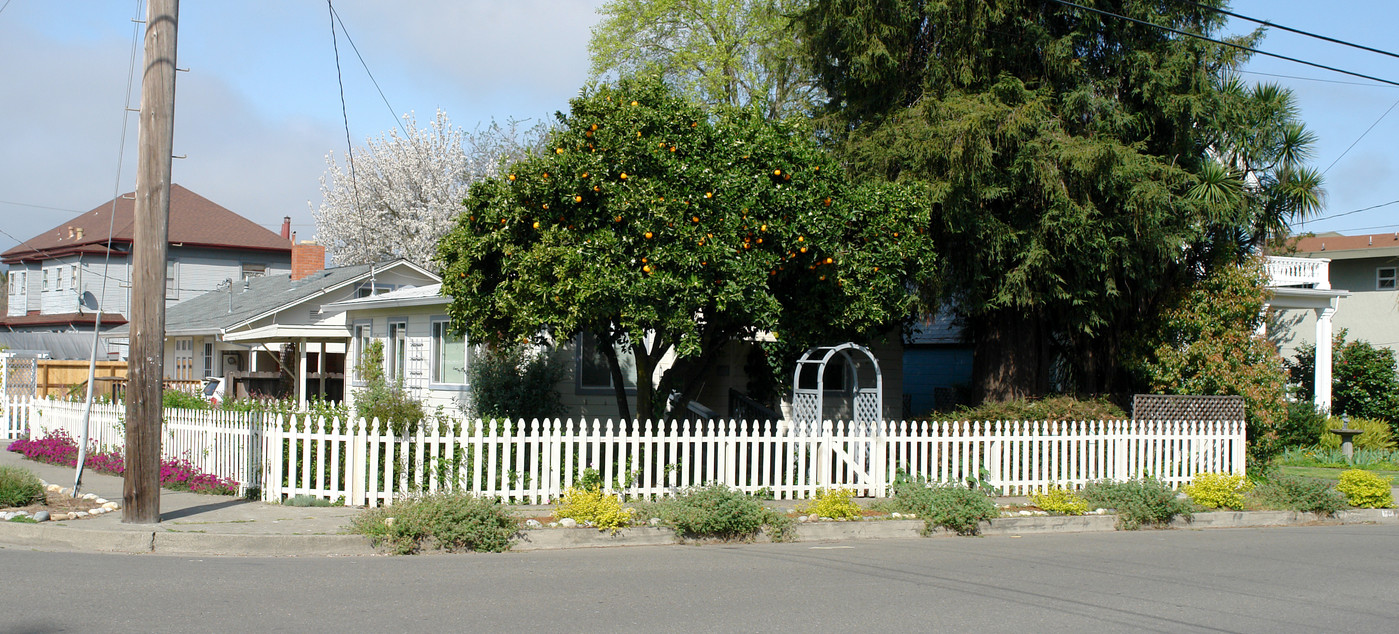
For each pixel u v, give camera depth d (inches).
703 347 625.3
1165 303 800.9
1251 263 802.2
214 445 583.8
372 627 278.5
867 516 501.0
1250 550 455.8
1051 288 723.4
